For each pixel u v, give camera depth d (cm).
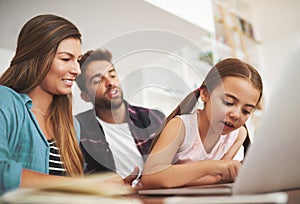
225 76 124
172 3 147
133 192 72
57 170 105
